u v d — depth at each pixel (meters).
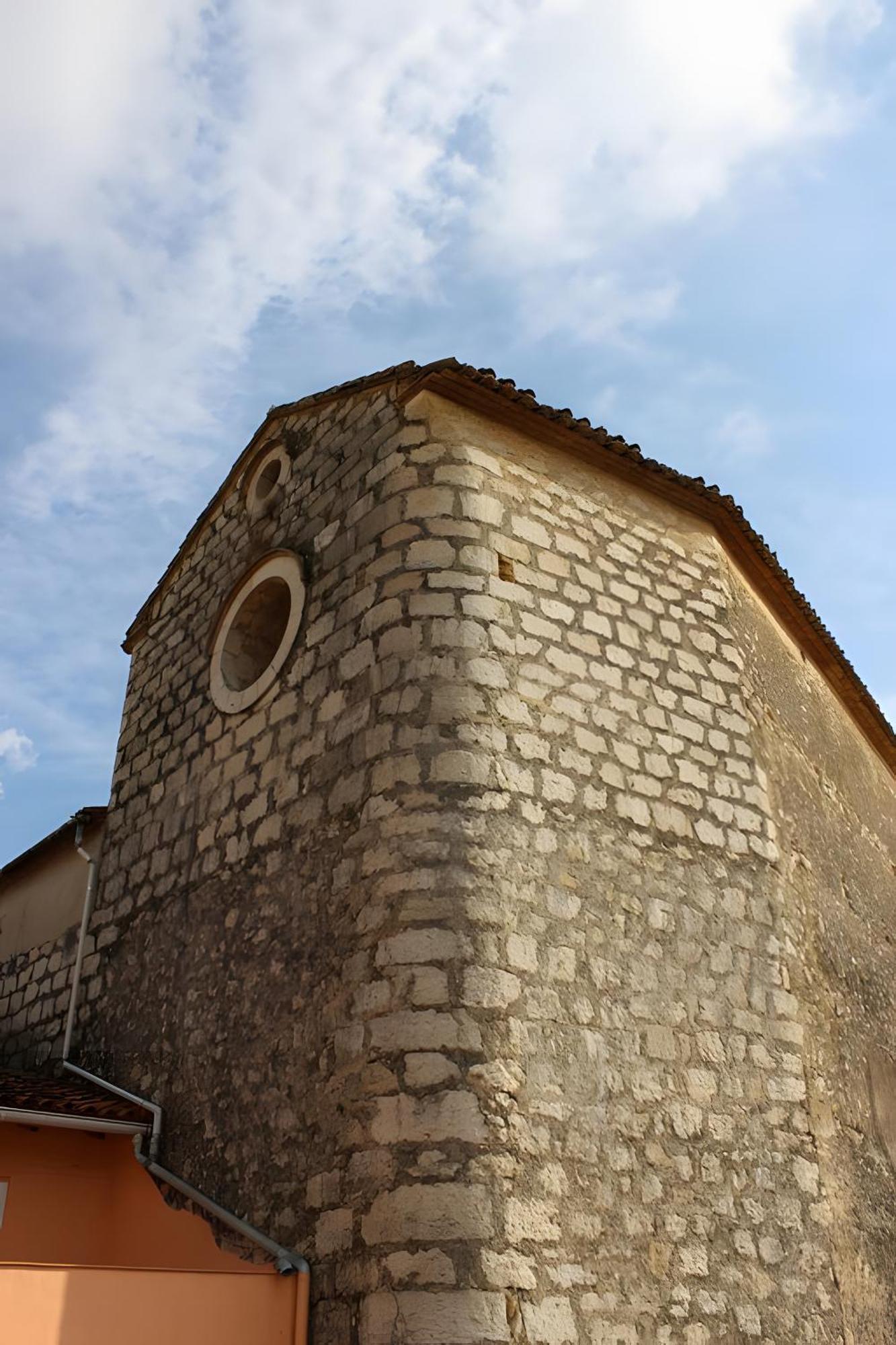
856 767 12.52
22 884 12.30
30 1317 5.37
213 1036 8.06
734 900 8.30
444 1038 6.40
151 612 11.74
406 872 6.93
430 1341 5.65
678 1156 6.98
